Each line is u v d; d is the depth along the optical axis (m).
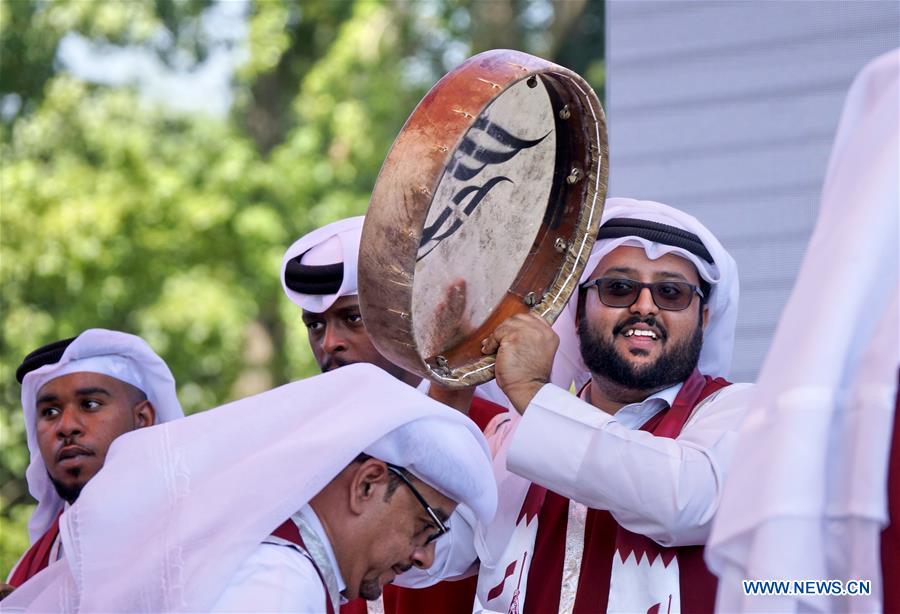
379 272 4.74
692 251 6.16
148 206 25.98
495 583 6.12
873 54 8.47
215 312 25.41
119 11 27.75
